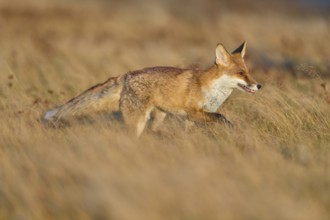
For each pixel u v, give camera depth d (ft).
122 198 61.93
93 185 65.36
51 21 267.39
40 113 106.93
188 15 335.26
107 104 101.35
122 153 76.95
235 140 90.74
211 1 414.41
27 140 86.38
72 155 76.18
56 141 88.48
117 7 371.15
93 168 71.00
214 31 240.73
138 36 245.04
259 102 106.22
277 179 70.74
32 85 139.23
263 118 104.01
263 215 59.82
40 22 262.67
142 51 196.34
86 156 75.66
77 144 84.02
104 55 182.80
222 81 99.71
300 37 201.26
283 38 191.83
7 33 226.38
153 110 102.22
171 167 71.82
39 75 149.69
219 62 99.45
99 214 61.87
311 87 126.31
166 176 67.15
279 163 77.97
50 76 145.89
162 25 274.16
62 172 70.54
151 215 58.95
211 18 299.38
